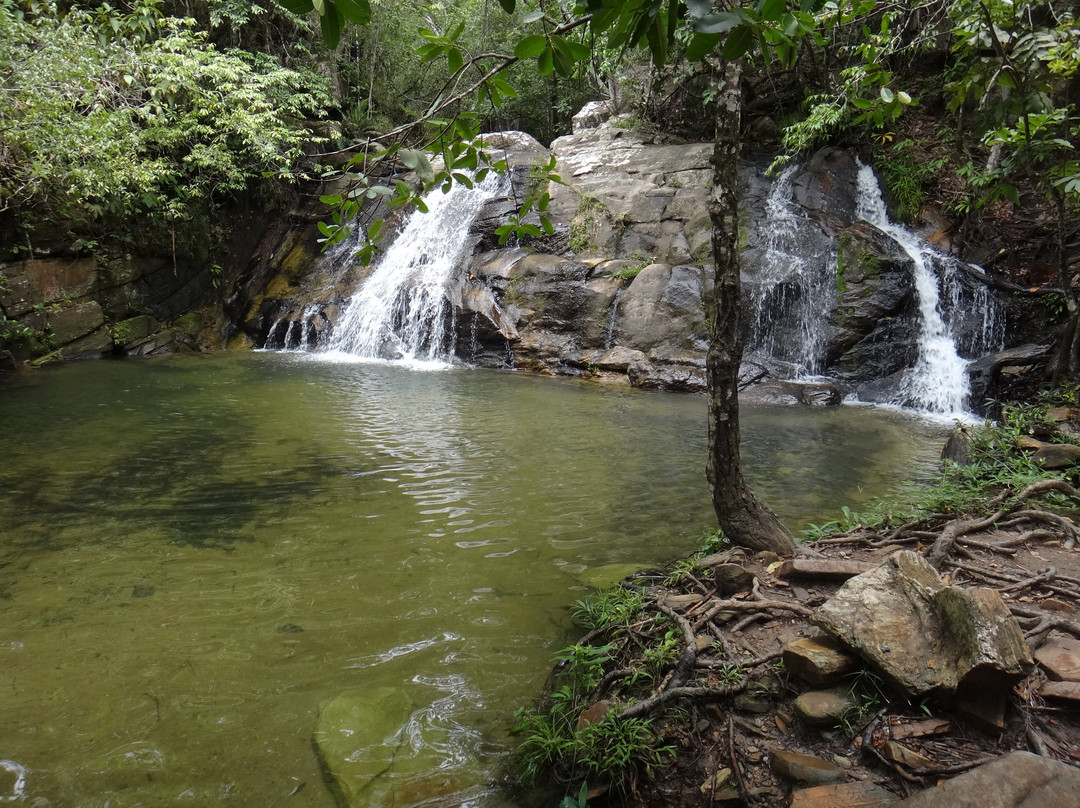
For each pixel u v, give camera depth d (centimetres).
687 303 1209
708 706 279
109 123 1006
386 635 377
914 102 312
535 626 387
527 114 2305
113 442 755
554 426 860
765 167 1442
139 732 298
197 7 1580
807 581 365
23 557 472
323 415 899
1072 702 243
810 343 1169
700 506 582
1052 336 1020
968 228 1246
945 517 448
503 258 1410
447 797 262
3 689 326
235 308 1579
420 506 577
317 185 1741
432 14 2122
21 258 1207
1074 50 427
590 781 263
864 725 249
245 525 533
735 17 144
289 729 300
